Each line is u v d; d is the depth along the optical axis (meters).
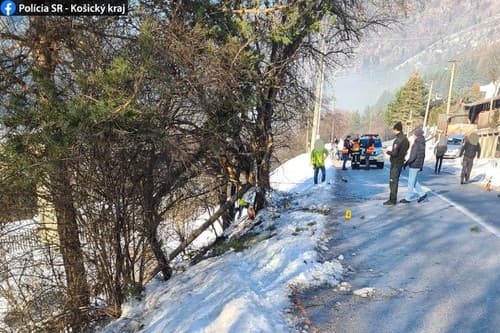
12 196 5.02
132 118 4.51
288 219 7.99
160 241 7.08
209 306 4.18
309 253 5.36
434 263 4.97
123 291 6.24
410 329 3.40
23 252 5.74
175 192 7.11
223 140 6.72
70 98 4.52
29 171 4.44
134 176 6.06
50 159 4.48
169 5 5.61
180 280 5.97
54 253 5.98
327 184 12.81
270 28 6.38
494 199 9.25
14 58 4.61
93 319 6.23
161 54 4.75
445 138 16.80
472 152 12.02
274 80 7.27
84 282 6.15
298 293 4.26
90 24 4.87
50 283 6.01
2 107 4.29
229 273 5.08
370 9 9.35
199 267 6.41
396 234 6.35
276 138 9.30
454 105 73.56
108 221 6.05
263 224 8.30
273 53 7.32
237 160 8.29
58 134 4.27
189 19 5.82
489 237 5.98
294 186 15.26
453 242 5.81
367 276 4.66
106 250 6.13
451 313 3.64
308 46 8.28
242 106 6.13
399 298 4.01
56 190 5.56
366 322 3.56
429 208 8.23
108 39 5.00
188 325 3.83
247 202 9.19
